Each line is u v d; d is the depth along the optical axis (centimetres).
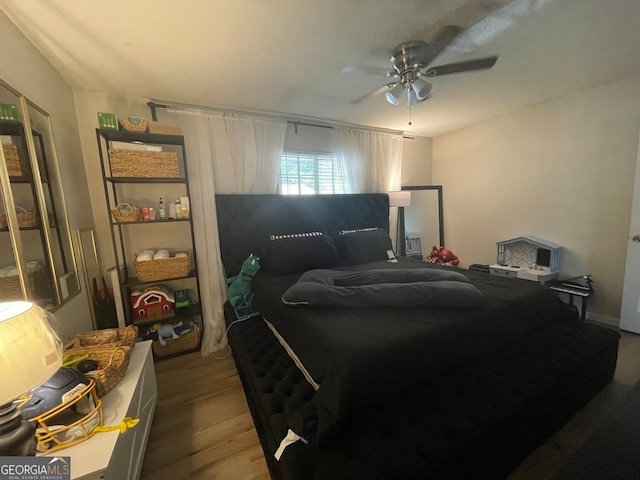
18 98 137
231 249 271
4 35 133
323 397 113
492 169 342
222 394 186
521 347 155
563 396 135
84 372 119
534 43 176
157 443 147
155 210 249
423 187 397
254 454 140
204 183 253
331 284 189
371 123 336
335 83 219
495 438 107
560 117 275
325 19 145
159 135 216
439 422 106
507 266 312
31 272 136
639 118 229
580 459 92
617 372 186
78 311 186
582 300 252
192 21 143
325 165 335
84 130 223
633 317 237
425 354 127
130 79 204
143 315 230
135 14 136
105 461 89
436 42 162
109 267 236
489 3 138
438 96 261
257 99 249
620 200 246
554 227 290
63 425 97
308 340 140
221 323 258
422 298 156
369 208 351
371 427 106
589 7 142
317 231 316
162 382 200
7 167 125
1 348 72
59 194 173
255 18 143
